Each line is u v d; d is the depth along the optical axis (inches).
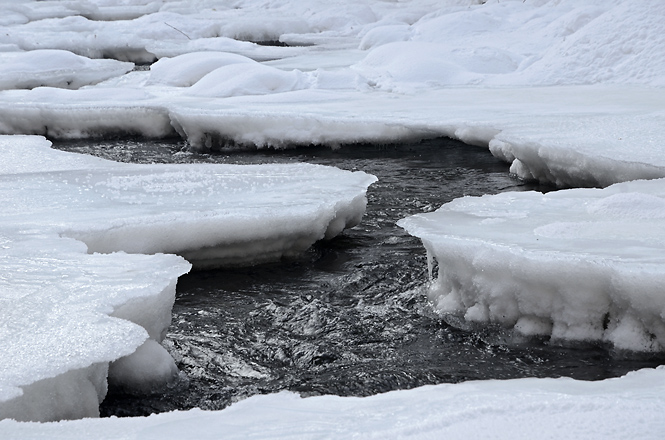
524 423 116.0
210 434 118.9
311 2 1219.2
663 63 519.8
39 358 146.5
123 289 180.4
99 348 150.9
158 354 177.5
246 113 443.2
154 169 320.5
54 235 227.1
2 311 166.9
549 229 216.8
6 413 133.6
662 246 198.7
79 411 147.6
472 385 138.6
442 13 930.7
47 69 688.4
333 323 216.5
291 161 411.5
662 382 137.6
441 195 339.6
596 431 112.8
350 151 427.2
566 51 566.9
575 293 190.2
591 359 187.2
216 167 324.8
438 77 579.2
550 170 336.8
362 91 545.0
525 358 191.0
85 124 490.6
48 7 1229.7
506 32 767.1
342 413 126.0
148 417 128.8
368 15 1122.0
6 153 374.3
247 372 191.5
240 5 1307.8
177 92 582.6
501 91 523.2
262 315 222.1
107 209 259.8
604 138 344.8
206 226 247.0
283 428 120.0
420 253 267.7
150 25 1035.9
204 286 242.4
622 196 237.8
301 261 263.0
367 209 321.4
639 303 180.9
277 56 834.8
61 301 173.0
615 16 563.5
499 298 200.2
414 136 425.4
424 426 116.0
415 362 193.0
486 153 410.6
